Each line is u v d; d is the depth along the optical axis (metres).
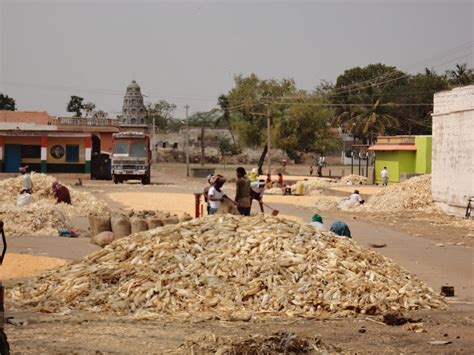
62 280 12.38
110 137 69.00
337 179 65.12
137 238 13.25
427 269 16.92
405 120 103.94
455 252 20.00
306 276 11.99
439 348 9.34
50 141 62.22
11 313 11.01
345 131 109.38
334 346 9.20
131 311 11.24
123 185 53.50
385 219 30.11
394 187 37.28
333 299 11.59
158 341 9.34
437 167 34.62
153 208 33.03
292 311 11.24
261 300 11.48
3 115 76.19
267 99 74.50
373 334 10.08
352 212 33.69
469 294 13.74
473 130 30.83
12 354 8.51
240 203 20.50
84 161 62.78
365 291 11.84
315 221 16.11
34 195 31.69
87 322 10.43
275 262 12.20
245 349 8.70
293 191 49.12
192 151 112.50
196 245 12.71
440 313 11.59
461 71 102.38
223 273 12.02
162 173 81.25
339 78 118.56
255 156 108.81
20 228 21.59
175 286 11.70
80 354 8.60
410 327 10.42
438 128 34.59
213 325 10.40
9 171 62.00
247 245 12.68
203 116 132.88
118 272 12.12
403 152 57.00
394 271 12.91
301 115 78.44
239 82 81.50
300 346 8.90
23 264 15.62
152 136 112.75
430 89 103.31
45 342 9.16
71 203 29.84
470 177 31.06
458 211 32.16
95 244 19.08
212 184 20.95
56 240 20.12
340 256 12.63
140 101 121.56
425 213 33.03
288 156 106.88
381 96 95.12
